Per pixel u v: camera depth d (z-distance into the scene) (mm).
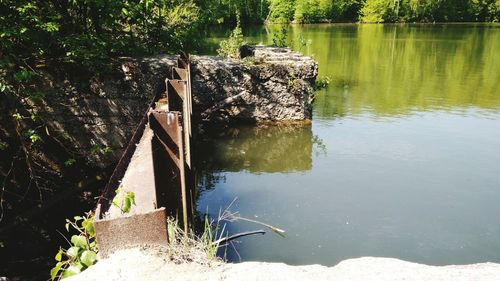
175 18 12398
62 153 7965
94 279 2314
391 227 5438
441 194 6395
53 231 7633
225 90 8914
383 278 2287
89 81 7758
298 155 7863
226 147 8195
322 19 60281
